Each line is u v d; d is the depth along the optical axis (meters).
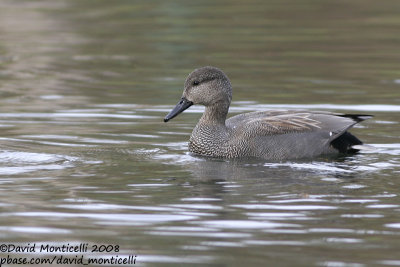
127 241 9.71
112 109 17.98
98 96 19.33
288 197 11.50
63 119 17.03
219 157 14.55
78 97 19.25
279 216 10.63
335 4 32.28
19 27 28.47
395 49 24.64
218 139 14.67
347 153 14.64
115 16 30.34
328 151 14.48
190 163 13.84
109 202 11.25
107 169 13.21
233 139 14.61
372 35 26.75
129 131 16.14
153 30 27.92
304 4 32.44
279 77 21.28
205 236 9.89
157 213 10.76
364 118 14.77
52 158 13.87
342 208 10.97
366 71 21.89
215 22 29.16
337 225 10.26
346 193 11.70
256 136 14.52
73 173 12.88
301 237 9.84
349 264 8.98
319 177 12.72
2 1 33.28
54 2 33.19
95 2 33.22
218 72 15.18
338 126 14.52
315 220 10.45
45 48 25.50
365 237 9.85
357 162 13.84
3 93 19.73
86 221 10.45
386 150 14.68
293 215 10.66
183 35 27.11
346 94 19.28
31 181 12.34
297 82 20.67
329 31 27.50
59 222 10.41
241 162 14.08
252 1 33.47
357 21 29.09
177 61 23.45
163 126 16.69
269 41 26.03
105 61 23.67
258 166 13.66
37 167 13.24
